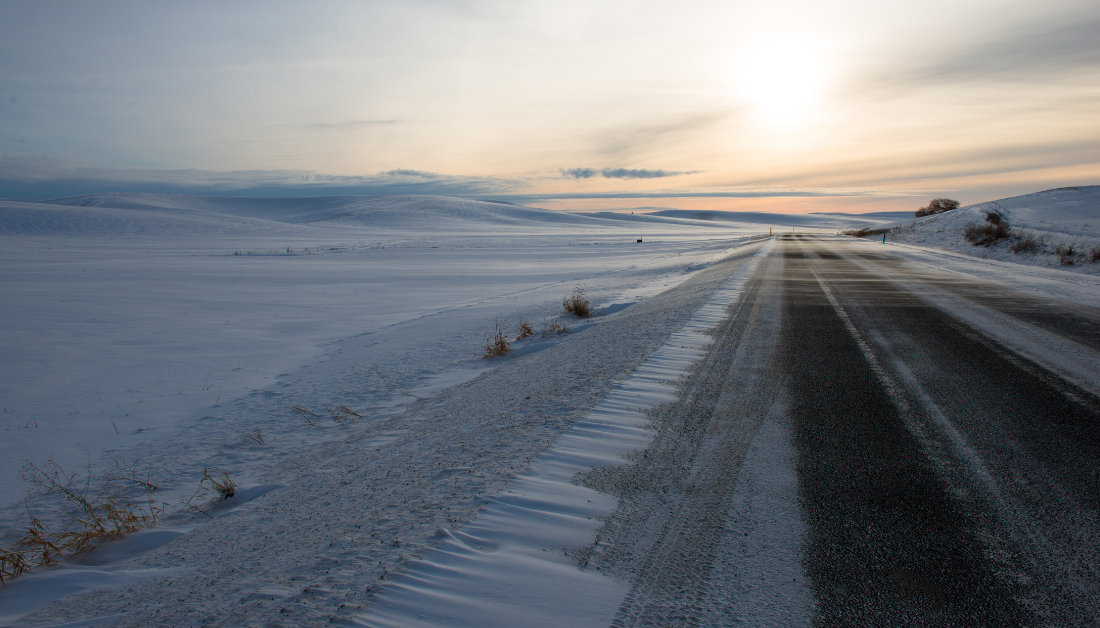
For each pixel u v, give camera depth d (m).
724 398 5.12
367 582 2.46
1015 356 6.76
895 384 5.57
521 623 2.13
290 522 3.48
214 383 8.80
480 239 81.94
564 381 6.14
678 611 2.21
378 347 11.02
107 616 2.50
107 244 66.56
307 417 6.75
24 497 4.90
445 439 4.71
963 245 35.59
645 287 18.41
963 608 2.20
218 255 49.00
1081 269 22.36
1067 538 2.73
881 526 2.86
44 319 14.97
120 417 7.18
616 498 3.21
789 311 10.25
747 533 2.81
